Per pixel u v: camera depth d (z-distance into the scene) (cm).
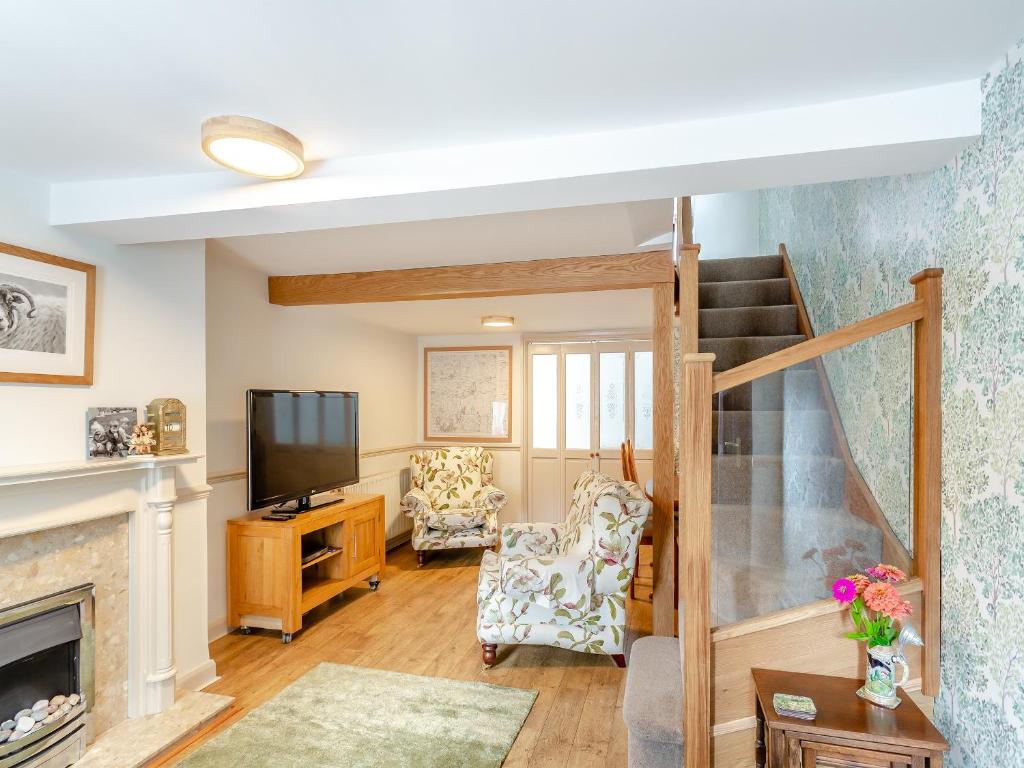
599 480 357
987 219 151
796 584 196
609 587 311
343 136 176
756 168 170
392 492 578
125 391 253
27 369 212
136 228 226
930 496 179
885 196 223
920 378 182
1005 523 146
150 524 256
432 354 655
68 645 226
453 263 352
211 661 295
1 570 201
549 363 638
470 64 137
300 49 131
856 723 158
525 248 315
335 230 280
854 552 201
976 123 150
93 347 238
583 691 288
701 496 187
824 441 200
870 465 215
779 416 198
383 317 514
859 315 256
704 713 183
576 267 337
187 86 148
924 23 122
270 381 400
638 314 515
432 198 193
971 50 134
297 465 383
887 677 168
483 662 318
